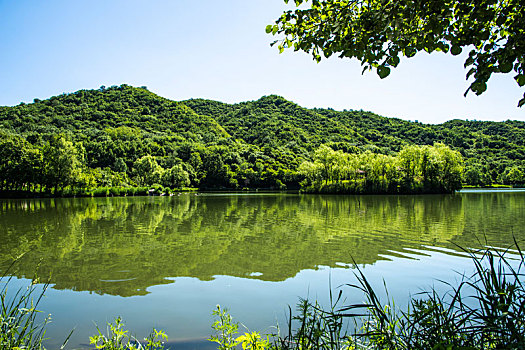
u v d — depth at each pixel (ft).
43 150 171.73
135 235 54.80
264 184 294.66
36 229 61.46
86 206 114.21
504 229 56.34
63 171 169.07
